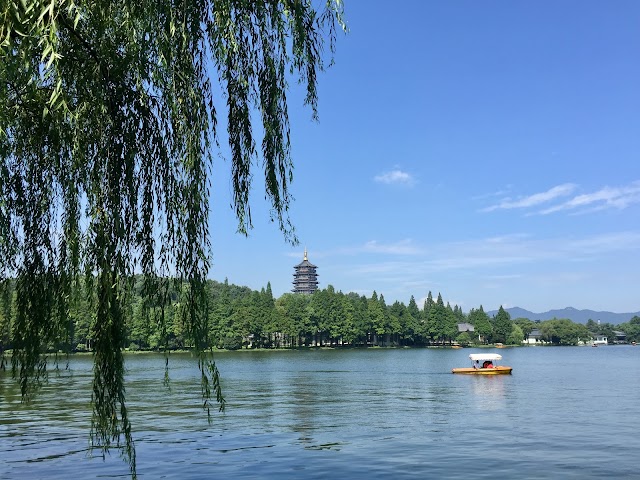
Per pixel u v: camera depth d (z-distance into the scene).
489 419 29.98
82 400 37.38
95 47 7.56
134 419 29.06
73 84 7.74
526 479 17.19
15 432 24.44
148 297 7.88
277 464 18.73
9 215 8.62
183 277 7.86
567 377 65.06
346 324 169.00
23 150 8.65
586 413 32.50
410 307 198.62
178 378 59.22
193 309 7.95
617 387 51.25
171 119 7.75
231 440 23.09
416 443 22.75
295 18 8.34
